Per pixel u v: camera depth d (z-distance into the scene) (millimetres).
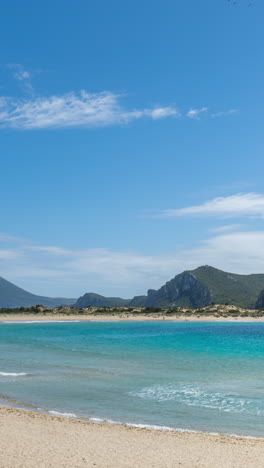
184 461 12461
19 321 138125
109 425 16797
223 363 35938
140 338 69812
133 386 24656
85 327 108625
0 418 17344
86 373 29203
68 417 17984
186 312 186000
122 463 11961
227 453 13438
